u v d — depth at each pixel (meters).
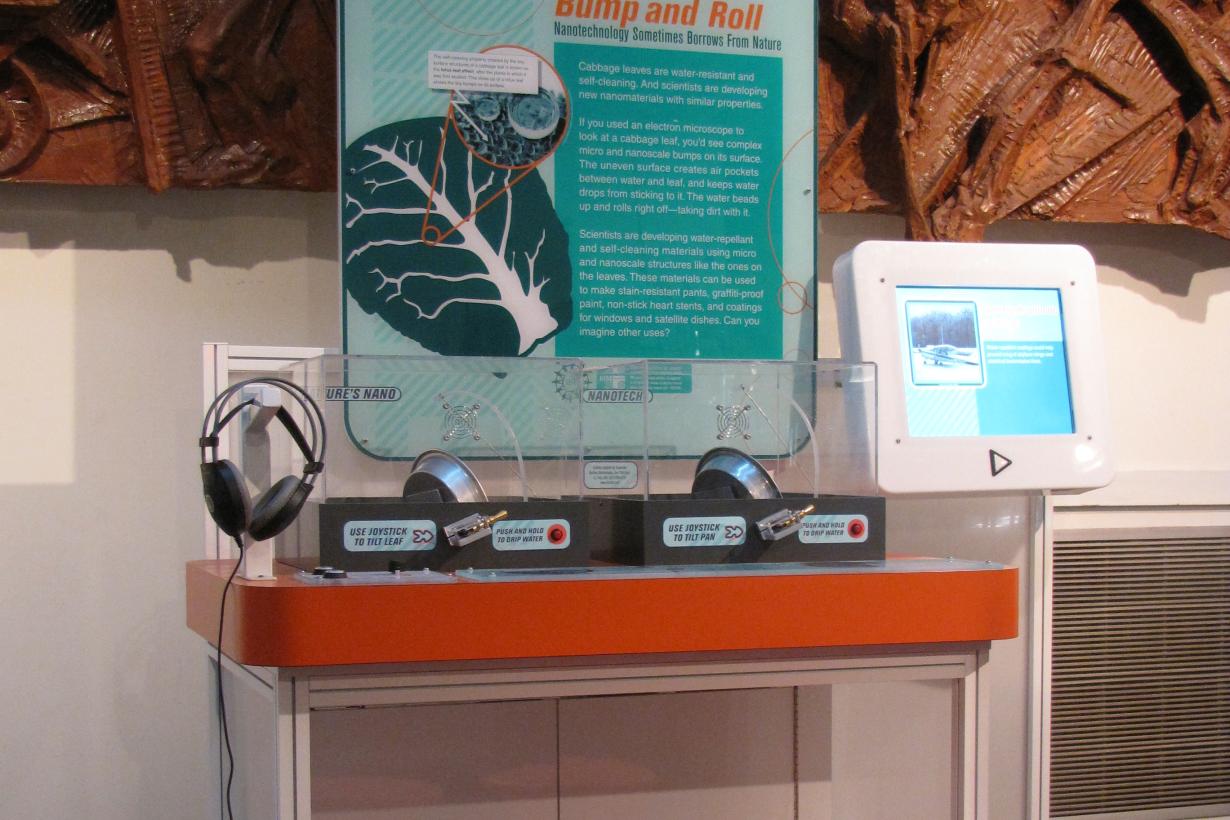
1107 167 2.22
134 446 1.93
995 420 1.85
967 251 1.86
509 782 1.75
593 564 1.53
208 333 1.96
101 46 1.84
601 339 1.88
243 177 1.88
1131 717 2.25
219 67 1.85
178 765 1.94
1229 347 2.40
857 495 1.61
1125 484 2.25
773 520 1.51
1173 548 2.28
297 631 1.25
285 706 1.28
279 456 1.58
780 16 1.96
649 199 1.90
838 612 1.43
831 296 2.20
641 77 1.90
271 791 1.36
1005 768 2.00
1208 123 2.23
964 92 2.11
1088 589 2.24
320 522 1.40
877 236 2.23
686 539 1.49
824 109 2.11
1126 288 2.35
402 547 1.42
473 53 1.83
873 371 1.63
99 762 1.91
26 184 1.88
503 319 1.84
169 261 1.95
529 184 1.85
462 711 1.72
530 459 1.59
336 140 1.90
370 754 1.67
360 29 1.79
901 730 1.66
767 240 1.95
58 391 1.90
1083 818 2.23
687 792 1.85
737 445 1.64
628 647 1.35
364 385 1.52
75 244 1.91
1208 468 2.39
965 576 1.48
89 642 1.91
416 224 1.81
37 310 1.90
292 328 1.99
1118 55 2.20
